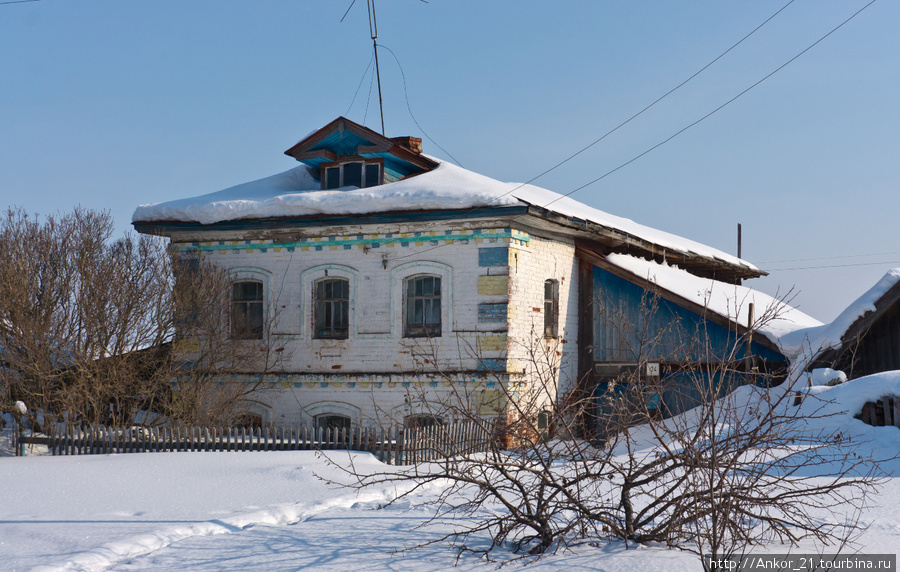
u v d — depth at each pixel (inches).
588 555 258.8
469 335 665.6
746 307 824.9
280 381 725.9
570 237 767.1
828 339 674.2
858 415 535.8
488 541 289.7
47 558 263.6
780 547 267.9
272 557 265.7
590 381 754.8
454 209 657.6
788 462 448.5
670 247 860.6
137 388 658.2
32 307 628.1
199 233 764.0
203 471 474.9
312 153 782.5
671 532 269.4
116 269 652.1
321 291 731.4
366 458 528.4
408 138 821.9
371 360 700.0
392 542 287.1
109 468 489.1
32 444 623.2
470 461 283.4
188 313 682.8
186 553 274.4
